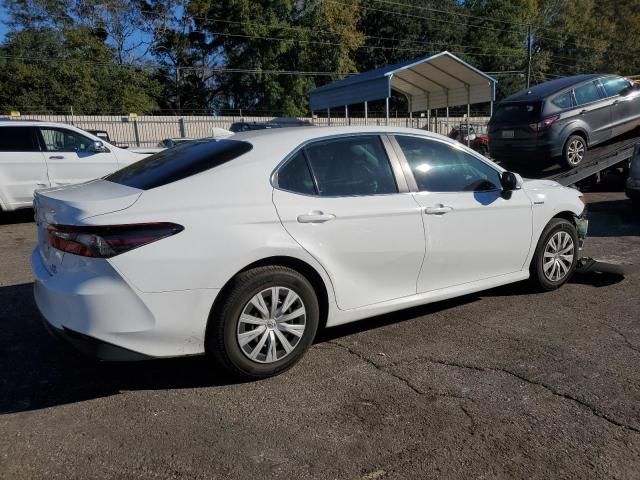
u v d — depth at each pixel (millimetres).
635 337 4207
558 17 61188
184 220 3215
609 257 6602
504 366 3729
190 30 44438
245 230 3365
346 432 2973
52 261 3391
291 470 2656
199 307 3250
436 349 4016
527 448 2822
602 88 11336
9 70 38312
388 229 3922
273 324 3496
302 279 3561
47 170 9281
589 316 4652
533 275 5133
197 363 3809
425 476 2615
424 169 4277
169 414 3160
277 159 3652
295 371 3680
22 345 4133
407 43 50906
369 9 48062
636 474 2623
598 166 10586
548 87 11180
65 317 3133
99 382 3549
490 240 4566
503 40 54688
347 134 4004
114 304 3062
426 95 24562
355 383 3514
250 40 41844
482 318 4625
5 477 2604
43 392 3420
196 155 3730
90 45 40656
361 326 4469
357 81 20594
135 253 3076
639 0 60906
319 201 3688
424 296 4246
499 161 11742
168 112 45625
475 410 3180
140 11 43594
